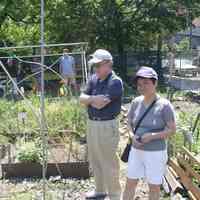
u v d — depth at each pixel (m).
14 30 27.58
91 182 7.79
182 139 8.45
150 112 5.61
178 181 7.54
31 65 17.95
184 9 28.42
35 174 8.06
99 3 25.98
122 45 27.66
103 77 6.30
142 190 7.36
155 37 30.11
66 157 8.36
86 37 26.30
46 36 26.39
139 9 27.61
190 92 20.56
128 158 5.90
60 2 25.47
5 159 8.42
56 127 9.79
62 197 7.22
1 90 15.97
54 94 15.37
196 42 53.00
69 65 15.02
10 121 10.32
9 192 7.41
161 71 28.42
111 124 6.36
